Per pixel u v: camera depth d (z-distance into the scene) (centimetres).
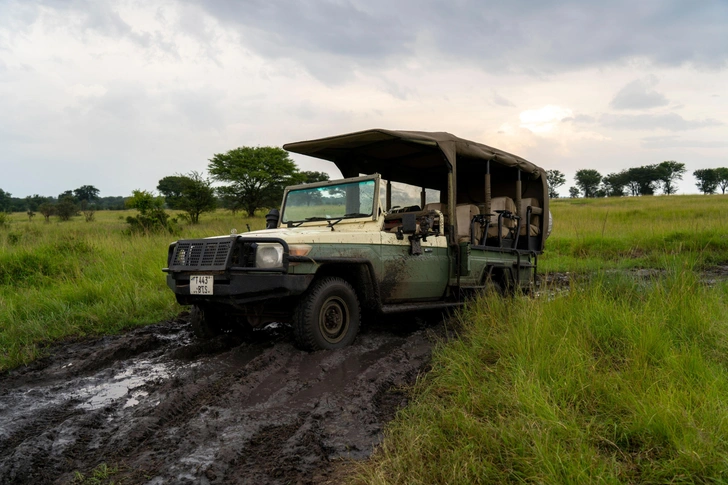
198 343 580
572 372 375
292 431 352
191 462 309
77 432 361
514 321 519
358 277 578
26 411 412
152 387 458
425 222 626
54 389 464
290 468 300
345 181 650
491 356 458
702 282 660
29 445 335
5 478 300
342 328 552
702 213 2916
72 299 803
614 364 412
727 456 265
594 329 474
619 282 639
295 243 511
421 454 292
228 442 332
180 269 536
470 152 718
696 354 394
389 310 589
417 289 650
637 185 10312
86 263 1067
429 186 877
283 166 4341
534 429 296
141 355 570
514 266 820
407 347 549
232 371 488
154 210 1925
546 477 254
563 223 2372
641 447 292
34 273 965
